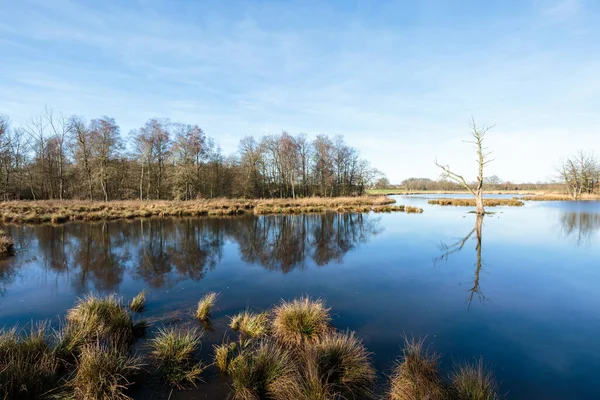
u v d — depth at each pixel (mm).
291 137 44406
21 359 3482
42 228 16000
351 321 5484
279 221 20062
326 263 9734
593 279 8008
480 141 22625
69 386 3400
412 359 3750
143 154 33656
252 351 4270
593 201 39438
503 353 4441
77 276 8227
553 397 3498
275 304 6258
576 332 5117
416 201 40875
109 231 15391
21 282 7668
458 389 3289
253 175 41750
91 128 29625
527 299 6629
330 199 36219
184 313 5758
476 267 9180
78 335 4281
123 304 6191
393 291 7121
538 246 12172
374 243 12898
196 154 37281
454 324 5391
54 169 33000
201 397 3449
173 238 13859
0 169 28234
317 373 3484
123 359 3748
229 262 9867
